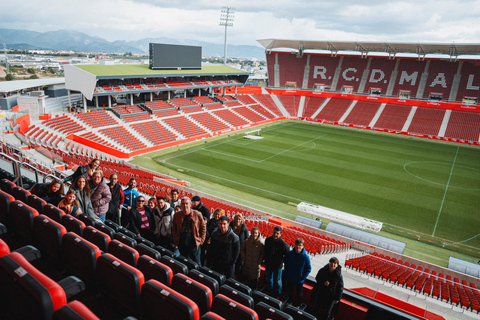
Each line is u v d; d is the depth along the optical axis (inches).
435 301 514.3
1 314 150.4
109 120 1850.4
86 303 201.0
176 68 2332.7
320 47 2970.0
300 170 1501.0
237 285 239.6
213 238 286.7
